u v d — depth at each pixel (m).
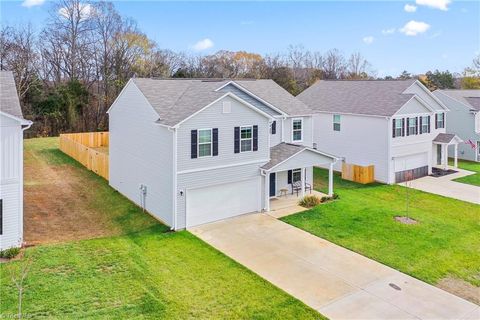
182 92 22.09
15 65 45.25
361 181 27.62
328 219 19.34
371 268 14.15
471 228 18.61
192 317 10.72
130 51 55.16
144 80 21.78
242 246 16.03
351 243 16.39
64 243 15.75
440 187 26.81
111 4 57.09
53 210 20.42
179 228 18.02
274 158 21.28
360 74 76.12
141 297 11.62
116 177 24.50
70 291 11.79
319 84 36.94
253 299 11.84
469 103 37.44
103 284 12.34
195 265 14.09
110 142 25.16
